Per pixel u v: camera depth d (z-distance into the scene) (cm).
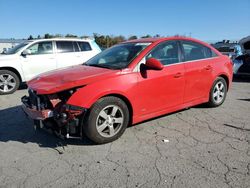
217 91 640
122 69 464
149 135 485
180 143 451
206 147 434
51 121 432
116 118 455
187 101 565
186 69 548
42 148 443
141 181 343
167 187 329
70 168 378
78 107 412
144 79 477
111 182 342
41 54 987
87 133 430
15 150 438
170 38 549
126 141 461
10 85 909
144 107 488
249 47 1138
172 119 566
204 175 353
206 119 566
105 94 432
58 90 418
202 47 607
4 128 537
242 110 631
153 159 398
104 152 423
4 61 901
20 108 683
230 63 663
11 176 361
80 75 452
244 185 330
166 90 514
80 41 1091
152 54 504
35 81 474
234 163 382
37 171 372
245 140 460
